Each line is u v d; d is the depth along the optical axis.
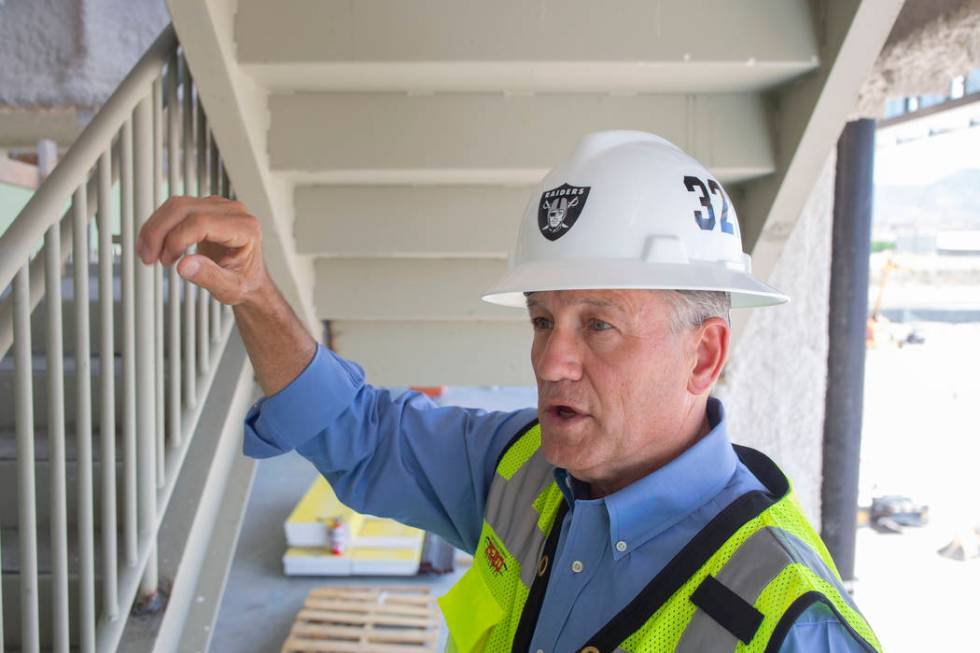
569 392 0.89
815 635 0.70
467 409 1.28
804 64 1.70
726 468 0.90
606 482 0.97
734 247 0.93
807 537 0.83
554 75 1.80
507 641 0.97
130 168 1.62
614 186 0.90
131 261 1.62
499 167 1.92
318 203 2.13
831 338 2.66
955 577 4.25
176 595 1.80
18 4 3.94
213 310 2.09
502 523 1.06
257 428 1.19
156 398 1.75
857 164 2.57
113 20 4.08
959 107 2.68
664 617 0.78
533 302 0.94
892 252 13.69
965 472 6.36
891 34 2.11
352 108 1.91
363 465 1.23
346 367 1.24
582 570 0.89
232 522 2.06
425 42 1.71
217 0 1.63
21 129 4.07
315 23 1.70
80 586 1.54
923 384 9.49
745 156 1.93
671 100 1.92
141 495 1.66
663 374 0.87
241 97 1.75
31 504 1.45
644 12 1.70
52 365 1.46
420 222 2.14
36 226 1.38
